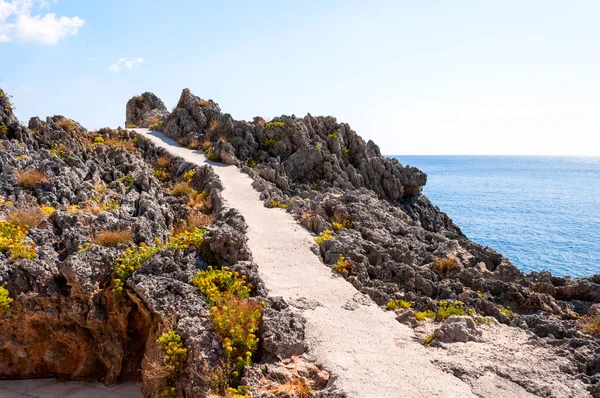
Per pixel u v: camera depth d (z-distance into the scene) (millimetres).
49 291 12539
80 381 13156
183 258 13984
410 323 13156
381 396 9203
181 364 10305
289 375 9867
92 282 12688
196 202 24891
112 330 12859
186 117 40906
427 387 9742
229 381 9781
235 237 14961
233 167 32438
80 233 14914
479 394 9664
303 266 16062
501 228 80625
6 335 12617
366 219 21391
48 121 29359
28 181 18609
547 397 9609
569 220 89938
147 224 16328
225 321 10703
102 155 26953
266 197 24875
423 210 41500
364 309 13562
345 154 39688
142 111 57656
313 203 23906
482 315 14094
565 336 12750
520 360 11078
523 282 16859
